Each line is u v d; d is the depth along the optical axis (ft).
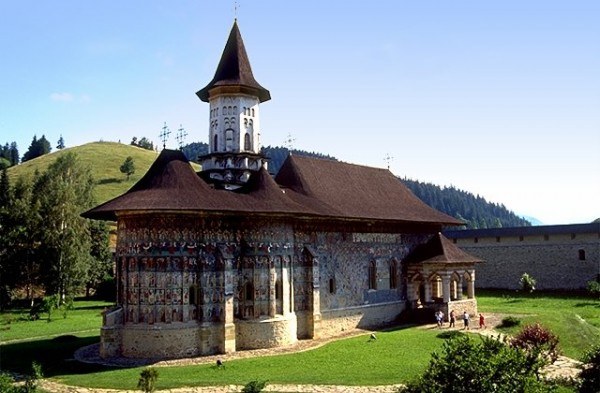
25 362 130.31
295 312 153.58
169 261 133.28
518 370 61.93
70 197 262.67
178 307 132.87
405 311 189.98
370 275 181.37
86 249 269.64
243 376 112.57
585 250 271.90
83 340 160.56
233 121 162.81
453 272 188.44
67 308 229.04
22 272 258.98
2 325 195.21
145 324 132.05
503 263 295.48
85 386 107.65
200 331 133.80
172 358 130.11
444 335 154.92
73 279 259.19
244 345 139.44
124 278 135.74
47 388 107.04
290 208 144.56
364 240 179.93
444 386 60.85
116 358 131.44
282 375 112.98
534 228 287.69
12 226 259.60
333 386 104.17
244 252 142.51
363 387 103.30
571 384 97.25
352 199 180.14
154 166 143.64
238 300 141.18
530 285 272.72
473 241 305.94
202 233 137.39
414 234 199.93
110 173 522.06
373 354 132.16
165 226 134.21
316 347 142.31
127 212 132.16
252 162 163.12
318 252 163.43
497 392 58.95
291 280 150.92
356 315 173.37
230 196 141.59
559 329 160.35
